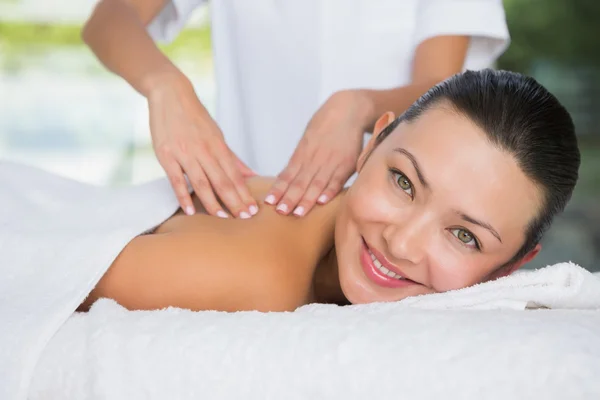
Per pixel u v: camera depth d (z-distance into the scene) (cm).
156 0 141
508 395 48
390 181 85
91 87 518
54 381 59
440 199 80
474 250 83
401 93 114
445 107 83
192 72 562
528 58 583
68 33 535
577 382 48
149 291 77
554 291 70
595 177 451
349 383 51
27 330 61
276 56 138
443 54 129
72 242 75
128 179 458
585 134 530
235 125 145
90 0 532
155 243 78
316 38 135
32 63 529
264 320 57
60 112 500
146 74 107
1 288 71
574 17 575
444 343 51
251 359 54
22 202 93
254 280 79
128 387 56
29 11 532
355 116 102
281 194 92
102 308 62
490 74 84
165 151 95
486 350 50
